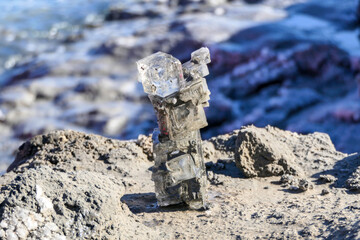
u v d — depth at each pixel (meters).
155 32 35.34
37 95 29.33
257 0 43.44
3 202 4.62
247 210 5.70
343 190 6.12
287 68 29.69
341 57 29.95
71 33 42.19
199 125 5.77
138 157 7.36
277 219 5.32
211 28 34.12
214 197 6.21
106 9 48.12
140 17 42.25
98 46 35.44
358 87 27.25
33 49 39.03
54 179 4.95
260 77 29.09
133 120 26.50
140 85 29.84
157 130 6.01
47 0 53.22
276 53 30.41
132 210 5.95
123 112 27.20
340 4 39.81
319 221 5.06
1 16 47.81
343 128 24.33
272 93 28.36
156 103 5.76
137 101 28.70
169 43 32.88
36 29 43.91
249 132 6.79
